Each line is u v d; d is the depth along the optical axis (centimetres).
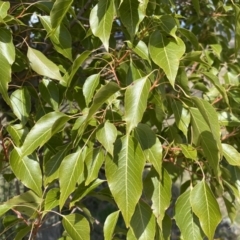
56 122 40
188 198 45
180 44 41
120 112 49
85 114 44
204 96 66
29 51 44
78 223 44
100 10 42
